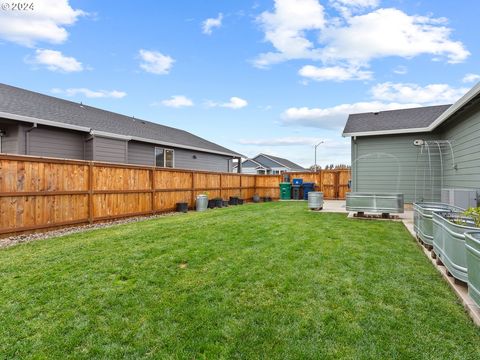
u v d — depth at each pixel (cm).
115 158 1133
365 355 232
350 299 320
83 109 1313
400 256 458
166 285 361
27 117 865
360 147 1139
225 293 339
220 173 1324
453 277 354
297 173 1662
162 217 895
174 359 234
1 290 346
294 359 230
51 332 269
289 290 343
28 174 607
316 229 655
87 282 368
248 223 729
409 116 1155
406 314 288
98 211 758
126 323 283
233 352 240
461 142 802
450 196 679
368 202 806
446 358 227
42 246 518
